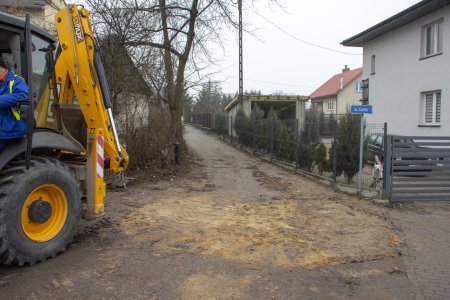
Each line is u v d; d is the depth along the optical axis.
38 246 4.45
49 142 4.80
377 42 21.11
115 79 10.83
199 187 10.31
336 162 10.49
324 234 6.08
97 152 5.26
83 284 4.03
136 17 11.93
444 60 16.11
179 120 15.30
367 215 7.44
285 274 4.46
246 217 7.05
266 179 11.95
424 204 8.64
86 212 5.32
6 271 4.27
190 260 4.80
